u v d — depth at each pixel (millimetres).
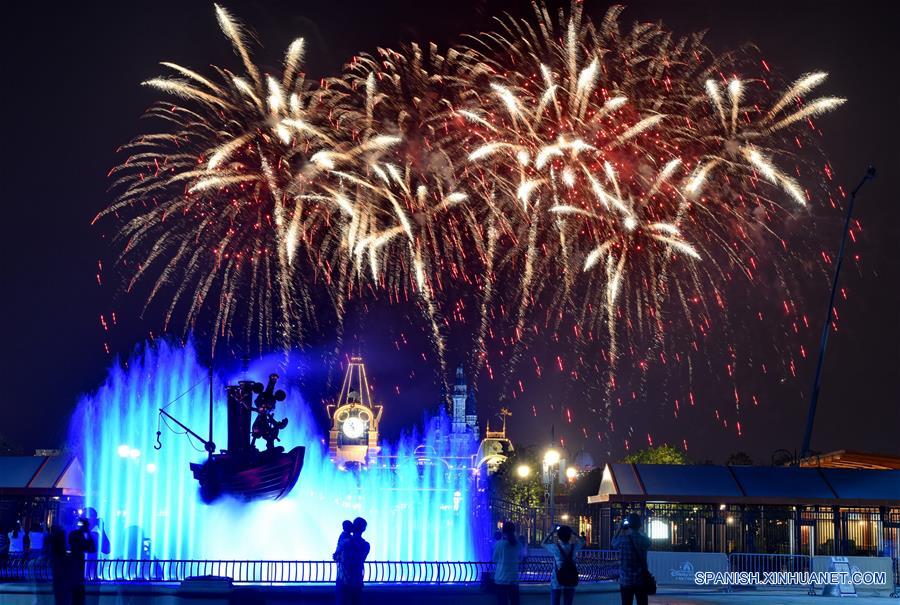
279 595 27234
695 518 49156
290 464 33688
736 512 49656
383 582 28781
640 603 21719
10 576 29047
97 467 54062
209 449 34594
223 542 34000
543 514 59375
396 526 57031
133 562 29375
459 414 139125
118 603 27297
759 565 44031
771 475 49656
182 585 27188
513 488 84875
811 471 50094
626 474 49500
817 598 39344
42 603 27719
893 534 49000
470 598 28594
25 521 45406
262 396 34312
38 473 45281
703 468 50125
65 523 40594
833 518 49312
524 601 29109
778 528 51375
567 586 22938
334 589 27484
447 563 30328
